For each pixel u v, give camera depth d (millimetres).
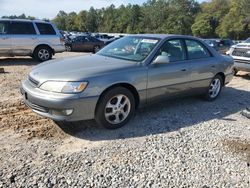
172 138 4480
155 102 5281
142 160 3779
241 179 3496
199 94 6250
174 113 5629
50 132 4473
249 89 8242
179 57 5617
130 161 3736
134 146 4145
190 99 6672
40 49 12812
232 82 9172
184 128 4910
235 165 3795
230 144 4387
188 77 5699
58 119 4188
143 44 5383
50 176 3322
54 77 4262
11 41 12055
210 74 6258
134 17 109500
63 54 17781
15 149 3898
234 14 78938
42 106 4234
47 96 4137
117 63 4852
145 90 4953
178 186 3289
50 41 12992
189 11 98000
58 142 4172
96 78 4312
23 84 4707
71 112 4164
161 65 5156
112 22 116188
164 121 5168
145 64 4945
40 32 12773
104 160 3727
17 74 9031
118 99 4633
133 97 4824
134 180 3348
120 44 5707
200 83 6070
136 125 4906
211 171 3625
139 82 4812
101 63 4836
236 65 9586
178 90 5578
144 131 4680
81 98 4164
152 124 4988
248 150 4223
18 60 13055
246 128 5102
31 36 12484
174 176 3471
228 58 6855
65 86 4137
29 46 12492
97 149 4004
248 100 7000
